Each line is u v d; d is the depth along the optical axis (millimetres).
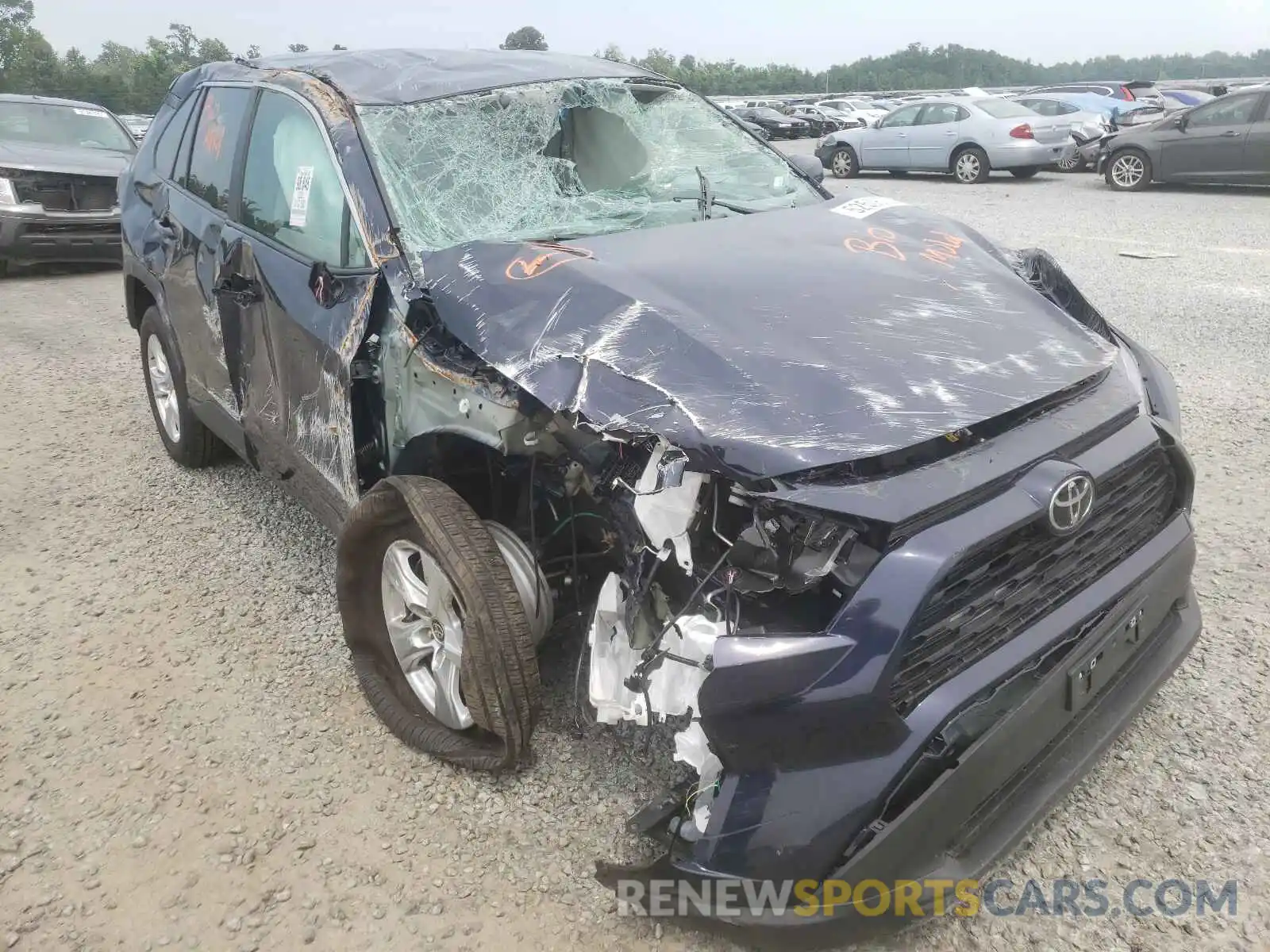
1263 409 5227
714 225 3244
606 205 3445
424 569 2713
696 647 2111
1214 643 3260
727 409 2156
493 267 2775
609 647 2344
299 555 4191
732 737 1979
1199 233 10586
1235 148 13586
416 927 2348
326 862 2551
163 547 4285
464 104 3514
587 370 2336
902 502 2012
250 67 4195
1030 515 2090
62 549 4285
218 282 3734
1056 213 12500
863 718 1926
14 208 9656
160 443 5535
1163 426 2582
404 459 2877
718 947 2250
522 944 2291
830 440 2082
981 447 2201
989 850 2115
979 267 3000
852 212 3441
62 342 7715
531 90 3676
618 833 2590
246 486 4906
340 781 2836
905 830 1955
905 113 18016
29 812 2756
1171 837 2523
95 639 3590
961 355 2445
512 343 2490
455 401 2627
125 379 6719
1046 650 2170
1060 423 2350
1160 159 14383
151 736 3057
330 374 3021
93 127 11688
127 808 2760
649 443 2199
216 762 2934
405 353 2781
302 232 3344
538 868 2500
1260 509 4121
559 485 2676
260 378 3584
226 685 3301
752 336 2400
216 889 2482
